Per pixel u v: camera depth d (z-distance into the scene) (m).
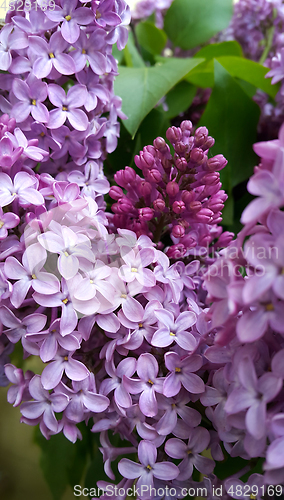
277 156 0.22
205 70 0.36
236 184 0.35
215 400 0.26
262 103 0.40
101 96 0.29
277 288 0.22
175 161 0.28
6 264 0.26
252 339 0.22
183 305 0.28
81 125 0.29
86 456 0.37
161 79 0.34
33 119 0.28
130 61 0.39
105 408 0.26
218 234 0.31
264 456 0.24
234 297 0.22
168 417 0.26
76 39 0.28
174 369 0.26
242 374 0.23
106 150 0.32
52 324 0.25
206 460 0.26
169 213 0.29
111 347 0.26
